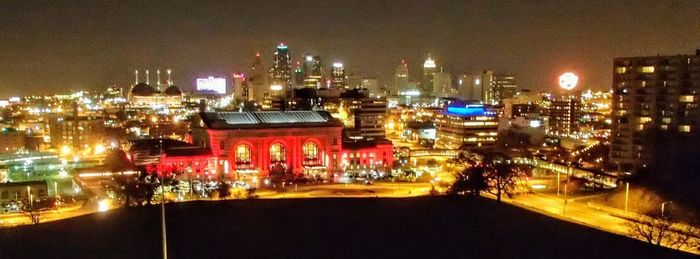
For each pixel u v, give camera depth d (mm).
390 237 80875
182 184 196000
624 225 130000
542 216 98375
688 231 110812
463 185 149000
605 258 72562
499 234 83312
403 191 190250
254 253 72812
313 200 114062
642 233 103312
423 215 96812
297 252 72938
